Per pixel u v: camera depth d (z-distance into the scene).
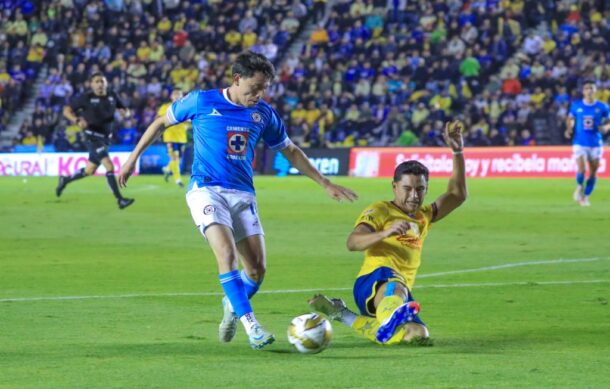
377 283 23.17
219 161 23.61
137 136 124.12
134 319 27.25
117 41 135.38
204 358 21.03
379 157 113.94
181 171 118.38
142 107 126.31
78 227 55.88
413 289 33.09
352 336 24.23
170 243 48.19
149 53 131.88
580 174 71.06
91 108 65.81
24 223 58.00
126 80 129.00
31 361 20.61
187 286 34.16
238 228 23.61
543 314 27.89
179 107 23.97
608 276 36.44
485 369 19.55
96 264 40.34
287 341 23.52
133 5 137.88
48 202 73.56
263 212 65.44
